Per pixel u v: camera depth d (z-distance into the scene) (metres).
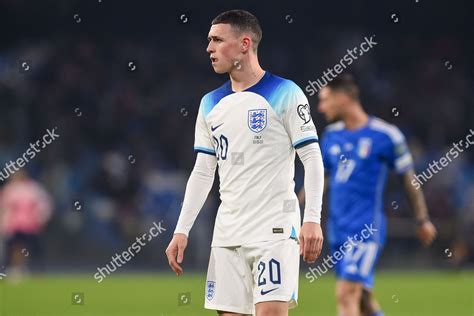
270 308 22.08
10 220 74.25
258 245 22.34
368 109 118.06
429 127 116.50
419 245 90.00
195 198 23.62
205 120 23.50
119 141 106.12
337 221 34.50
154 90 112.62
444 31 126.31
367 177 34.34
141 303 51.69
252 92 22.92
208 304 23.16
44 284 66.00
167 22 118.94
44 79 110.19
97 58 114.31
